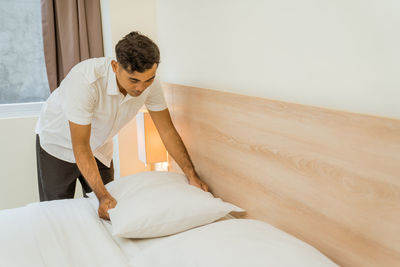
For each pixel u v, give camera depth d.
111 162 2.12
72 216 1.50
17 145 2.47
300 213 1.21
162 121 1.77
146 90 1.64
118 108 1.65
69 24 2.40
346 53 1.04
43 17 2.40
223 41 1.61
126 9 2.26
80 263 1.19
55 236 1.33
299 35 1.19
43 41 2.42
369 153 0.95
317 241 1.16
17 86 2.59
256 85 1.43
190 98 1.81
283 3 1.24
